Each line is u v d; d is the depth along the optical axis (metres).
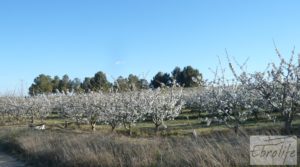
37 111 45.59
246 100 19.47
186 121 34.81
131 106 27.08
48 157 14.04
